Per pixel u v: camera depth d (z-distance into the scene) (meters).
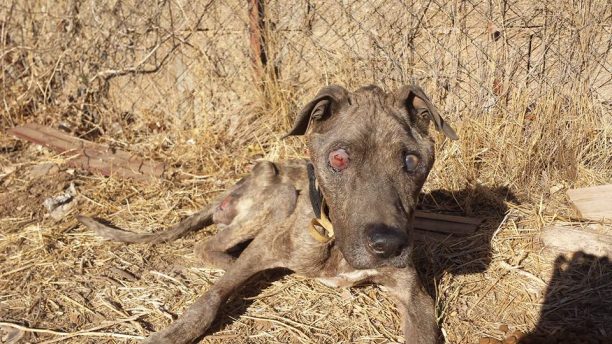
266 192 0.95
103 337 0.86
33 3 1.57
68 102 1.53
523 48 1.29
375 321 0.90
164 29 1.48
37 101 1.54
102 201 1.20
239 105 1.45
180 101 1.50
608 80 1.28
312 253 0.88
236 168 1.31
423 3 1.31
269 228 0.92
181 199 1.21
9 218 1.14
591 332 0.87
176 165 1.34
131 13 1.50
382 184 0.72
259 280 0.98
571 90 1.26
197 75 1.47
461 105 1.31
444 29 1.31
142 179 1.27
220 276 0.99
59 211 1.16
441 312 0.90
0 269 1.00
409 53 1.34
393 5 1.33
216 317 0.89
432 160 0.78
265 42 1.41
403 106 0.78
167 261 1.03
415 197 0.76
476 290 0.95
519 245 1.05
